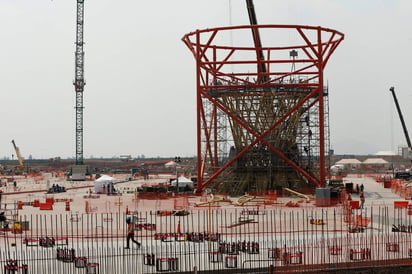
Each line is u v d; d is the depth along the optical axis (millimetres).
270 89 77812
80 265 28703
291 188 76875
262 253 31859
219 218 47531
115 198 73750
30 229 41625
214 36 71438
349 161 161000
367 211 52219
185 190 79625
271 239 34750
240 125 79562
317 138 84125
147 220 46062
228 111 76062
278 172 78562
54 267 28641
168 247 33562
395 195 73312
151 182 122625
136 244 33844
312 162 84312
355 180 117688
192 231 37375
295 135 81812
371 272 28609
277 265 28984
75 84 157500
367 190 83938
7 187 105812
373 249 32375
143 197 72250
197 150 75188
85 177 142125
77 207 60781
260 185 76938
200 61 73312
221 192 77500
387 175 132250
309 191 74312
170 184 84438
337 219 46000
